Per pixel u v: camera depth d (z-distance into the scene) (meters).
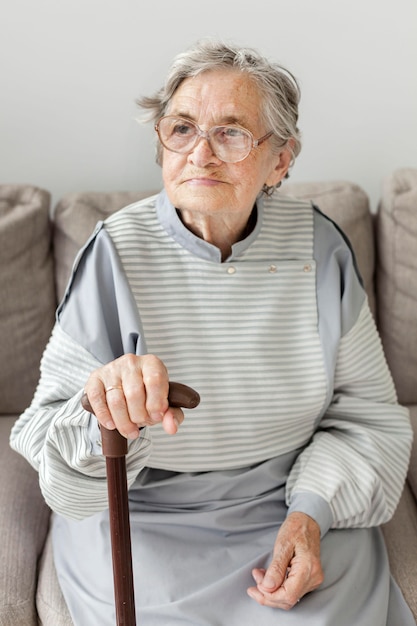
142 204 1.42
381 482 1.45
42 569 1.44
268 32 1.93
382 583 1.38
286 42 1.94
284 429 1.45
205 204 1.29
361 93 2.00
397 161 2.07
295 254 1.45
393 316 1.84
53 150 1.99
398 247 1.82
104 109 1.96
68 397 1.34
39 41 1.89
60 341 1.34
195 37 1.92
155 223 1.40
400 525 1.55
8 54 1.90
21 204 1.77
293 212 1.48
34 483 1.62
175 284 1.37
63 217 1.78
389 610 1.37
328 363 1.43
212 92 1.26
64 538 1.46
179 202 1.30
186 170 1.28
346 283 1.48
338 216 1.81
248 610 1.28
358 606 1.33
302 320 1.44
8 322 1.75
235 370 1.38
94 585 1.33
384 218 1.84
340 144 2.05
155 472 1.43
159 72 1.94
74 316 1.34
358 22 1.93
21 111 1.95
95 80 1.94
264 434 1.42
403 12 1.93
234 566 1.36
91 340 1.32
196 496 1.41
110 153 2.00
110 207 1.79
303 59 1.96
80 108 1.96
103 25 1.89
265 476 1.43
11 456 1.66
